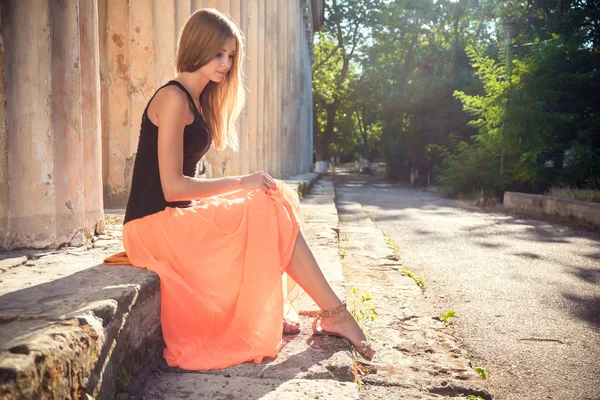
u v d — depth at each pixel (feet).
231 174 31.58
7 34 10.05
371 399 7.43
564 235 27.32
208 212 7.61
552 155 52.31
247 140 34.99
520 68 50.49
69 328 5.21
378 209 42.47
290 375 7.13
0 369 4.06
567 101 52.70
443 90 84.28
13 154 10.16
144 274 7.43
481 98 53.36
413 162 88.33
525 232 28.48
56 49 10.57
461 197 54.85
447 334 10.87
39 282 7.10
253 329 7.58
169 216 7.66
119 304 6.24
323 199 39.24
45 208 10.33
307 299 10.97
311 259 8.12
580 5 60.95
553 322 12.41
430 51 93.71
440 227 30.58
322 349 8.05
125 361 6.41
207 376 7.06
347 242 23.24
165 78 20.62
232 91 8.50
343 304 8.52
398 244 24.22
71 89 10.82
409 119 91.56
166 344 7.48
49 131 10.27
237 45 8.14
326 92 132.98
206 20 7.83
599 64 52.19
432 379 8.25
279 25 49.70
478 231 28.86
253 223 7.61
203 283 7.52
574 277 17.24
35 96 10.19
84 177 11.73
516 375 9.31
